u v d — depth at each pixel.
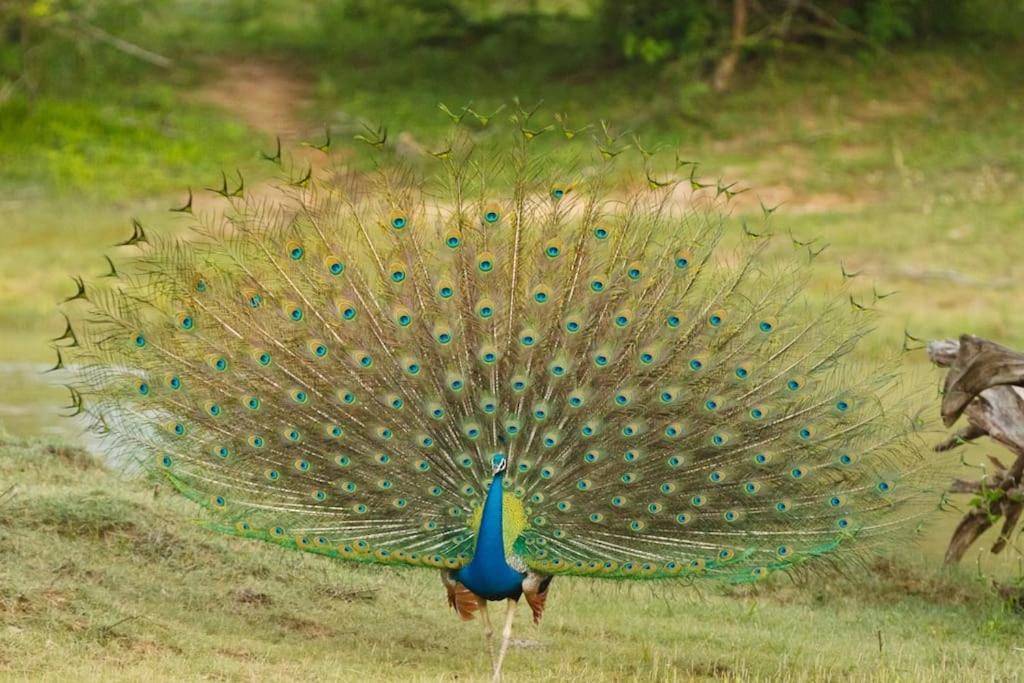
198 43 90.06
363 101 76.75
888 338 43.19
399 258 19.36
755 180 64.38
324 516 18.95
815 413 19.55
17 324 47.03
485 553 18.08
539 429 18.94
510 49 85.88
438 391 19.00
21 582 19.11
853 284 50.81
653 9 81.38
